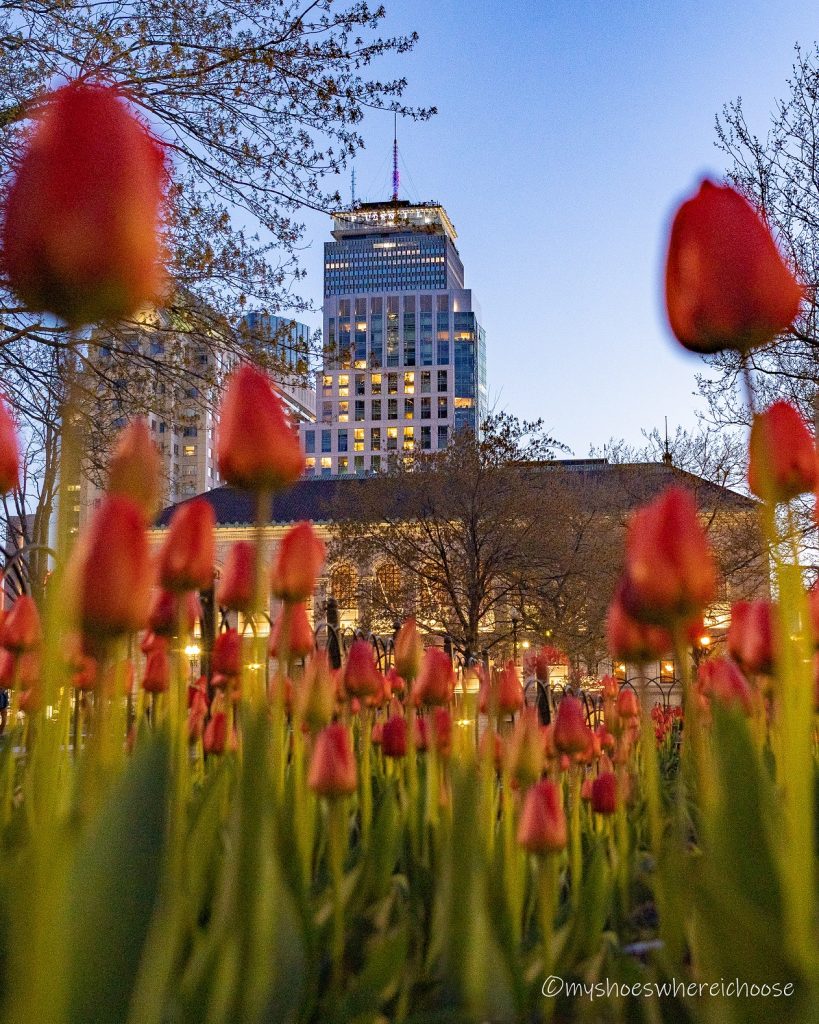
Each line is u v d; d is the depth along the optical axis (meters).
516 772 1.63
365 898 1.52
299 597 1.44
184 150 10.30
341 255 161.88
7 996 0.73
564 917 1.68
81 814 0.76
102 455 9.43
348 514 29.08
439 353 139.38
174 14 9.79
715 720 0.92
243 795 0.87
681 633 1.07
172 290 10.14
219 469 1.11
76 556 0.77
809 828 0.80
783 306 0.95
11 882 0.97
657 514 1.07
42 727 0.86
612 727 3.71
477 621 25.83
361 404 138.12
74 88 0.69
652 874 1.71
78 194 0.65
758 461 0.97
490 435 28.03
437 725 2.23
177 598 1.27
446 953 1.09
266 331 11.43
